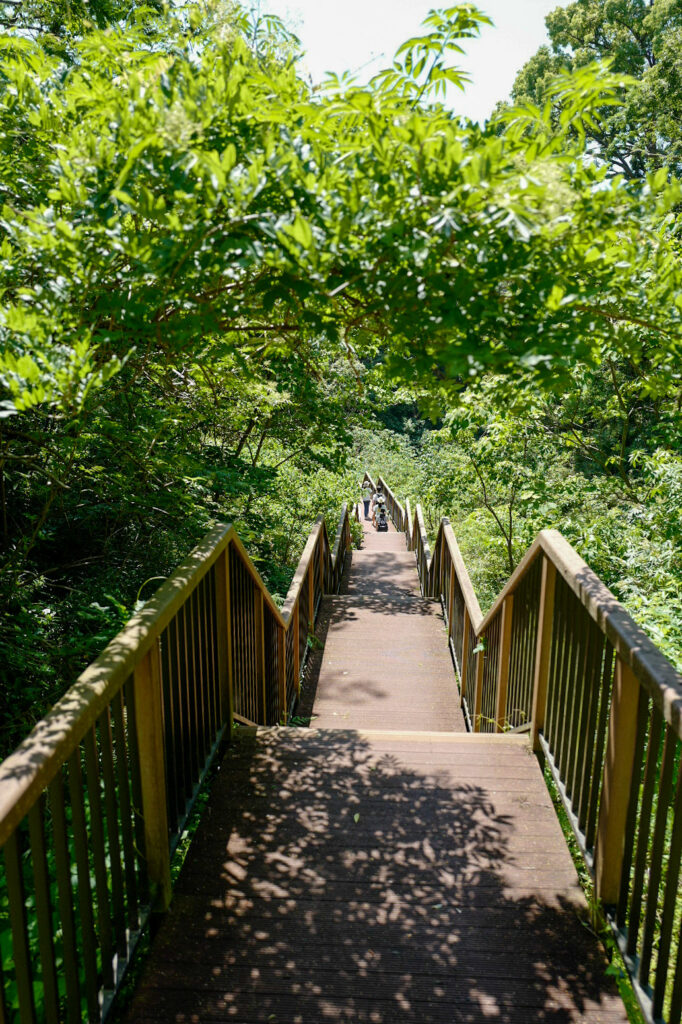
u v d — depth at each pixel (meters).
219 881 2.57
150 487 4.84
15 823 1.35
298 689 6.32
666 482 5.87
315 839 2.80
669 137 11.35
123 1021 2.03
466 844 2.77
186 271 1.84
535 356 1.66
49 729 1.61
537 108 1.75
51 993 1.63
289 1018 2.04
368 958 2.24
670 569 5.62
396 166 1.66
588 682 2.59
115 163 1.80
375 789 3.13
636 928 2.08
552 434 7.77
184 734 2.80
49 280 2.04
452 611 7.43
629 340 2.13
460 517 13.27
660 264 1.93
